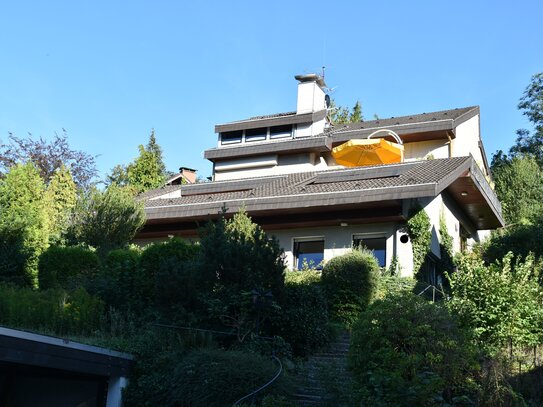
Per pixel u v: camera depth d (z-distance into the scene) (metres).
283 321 15.67
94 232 21.97
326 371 12.66
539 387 12.53
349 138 32.41
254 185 27.33
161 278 15.63
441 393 11.56
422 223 21.73
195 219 24.56
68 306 15.70
